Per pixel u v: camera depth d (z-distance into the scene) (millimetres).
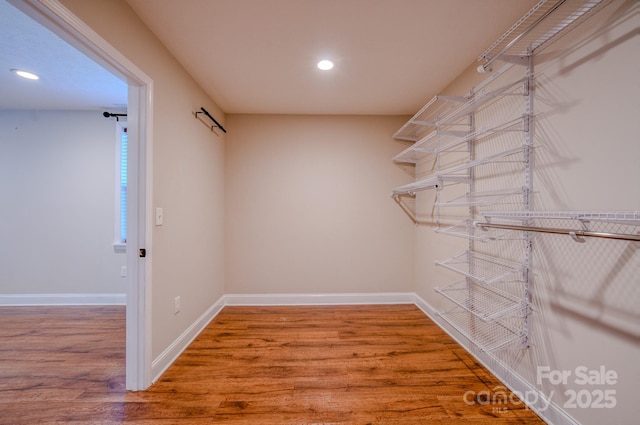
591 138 1130
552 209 1300
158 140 1689
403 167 3143
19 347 2090
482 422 1359
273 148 3080
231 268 3064
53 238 3037
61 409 1420
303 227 3102
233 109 2920
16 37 1750
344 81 2287
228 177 3059
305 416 1392
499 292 1685
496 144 1719
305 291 3107
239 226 3066
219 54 1883
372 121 3113
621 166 1025
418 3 1412
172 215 1870
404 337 2275
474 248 1951
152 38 1627
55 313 2791
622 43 1022
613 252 1066
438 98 1862
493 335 1749
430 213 2732
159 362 1703
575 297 1204
